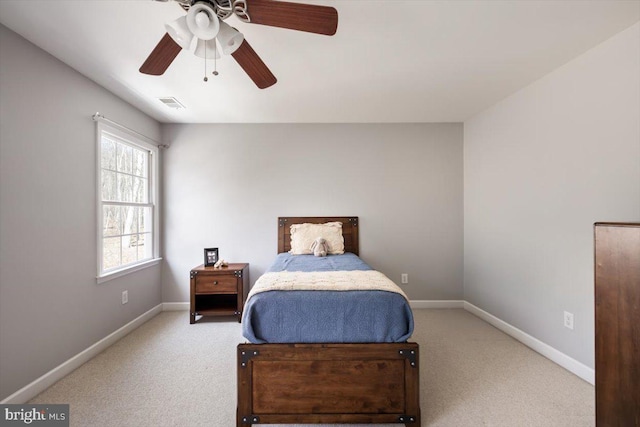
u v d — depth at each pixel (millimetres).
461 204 3422
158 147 3238
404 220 3414
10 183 1617
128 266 2697
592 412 1585
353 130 3412
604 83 1800
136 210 2984
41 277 1798
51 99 1880
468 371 2000
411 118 3266
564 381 1884
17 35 1659
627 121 1679
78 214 2096
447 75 2242
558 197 2133
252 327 1478
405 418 1438
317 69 2137
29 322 1717
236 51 1503
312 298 1525
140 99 2635
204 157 3346
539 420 1521
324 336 1484
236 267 3033
